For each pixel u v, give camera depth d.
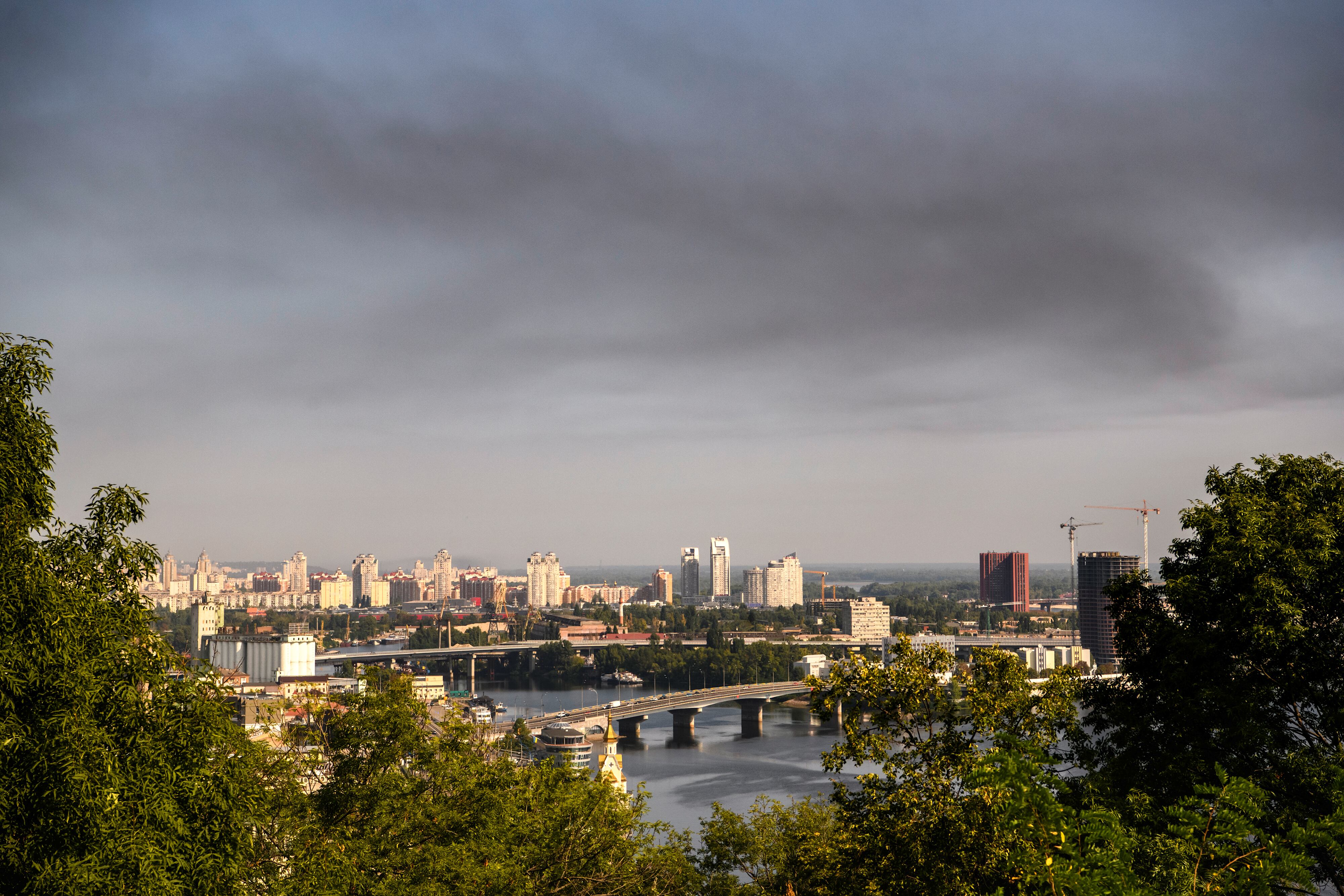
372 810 57.25
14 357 38.41
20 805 33.16
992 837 37.59
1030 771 26.94
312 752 60.31
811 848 61.16
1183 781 45.84
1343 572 49.34
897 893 42.00
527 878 58.16
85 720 34.66
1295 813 39.72
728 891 73.06
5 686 33.41
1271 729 48.50
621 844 64.88
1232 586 51.34
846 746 46.31
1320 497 53.56
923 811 42.03
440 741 64.12
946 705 45.94
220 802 39.16
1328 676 49.25
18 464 37.00
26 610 34.66
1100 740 55.75
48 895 32.31
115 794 34.16
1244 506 51.56
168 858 35.56
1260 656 50.47
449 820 58.03
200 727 39.94
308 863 50.00
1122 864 24.73
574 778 68.56
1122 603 58.41
